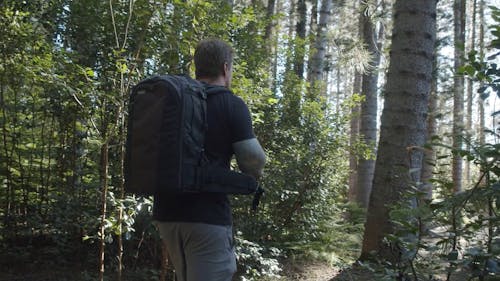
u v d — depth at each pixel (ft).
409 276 8.16
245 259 17.04
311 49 27.04
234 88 13.64
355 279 16.49
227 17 14.62
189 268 6.57
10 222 17.52
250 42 19.92
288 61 26.03
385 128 18.39
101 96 12.21
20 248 17.37
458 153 7.25
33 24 14.96
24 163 17.85
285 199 22.35
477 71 7.34
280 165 22.56
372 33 41.96
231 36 18.79
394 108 18.20
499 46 7.42
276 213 22.61
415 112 18.02
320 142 23.90
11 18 13.16
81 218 15.75
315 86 26.86
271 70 25.46
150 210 13.20
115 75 12.66
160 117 6.28
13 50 13.16
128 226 12.07
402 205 8.33
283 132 22.77
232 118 6.72
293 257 21.03
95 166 16.11
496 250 6.73
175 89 6.37
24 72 13.15
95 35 14.87
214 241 6.54
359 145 27.25
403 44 18.30
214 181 6.40
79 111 14.46
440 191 8.10
